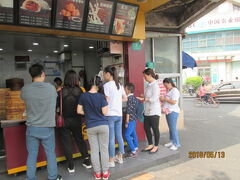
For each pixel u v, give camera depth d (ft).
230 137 17.92
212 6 16.40
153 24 18.53
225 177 10.64
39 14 10.53
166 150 13.66
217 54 69.46
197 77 63.36
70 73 10.89
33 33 11.72
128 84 12.59
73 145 12.37
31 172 9.30
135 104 12.36
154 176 10.94
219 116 28.14
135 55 15.38
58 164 11.98
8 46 16.61
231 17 67.72
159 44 20.06
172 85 14.16
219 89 41.93
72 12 11.35
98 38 13.91
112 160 11.25
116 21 13.06
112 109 10.93
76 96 10.67
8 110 11.59
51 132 9.62
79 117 10.97
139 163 11.70
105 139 10.02
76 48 19.07
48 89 9.35
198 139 17.49
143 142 15.48
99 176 10.14
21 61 19.84
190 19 18.44
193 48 72.90
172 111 14.08
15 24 10.17
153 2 13.24
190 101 48.93
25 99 9.20
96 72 22.06
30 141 9.26
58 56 21.93
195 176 10.85
